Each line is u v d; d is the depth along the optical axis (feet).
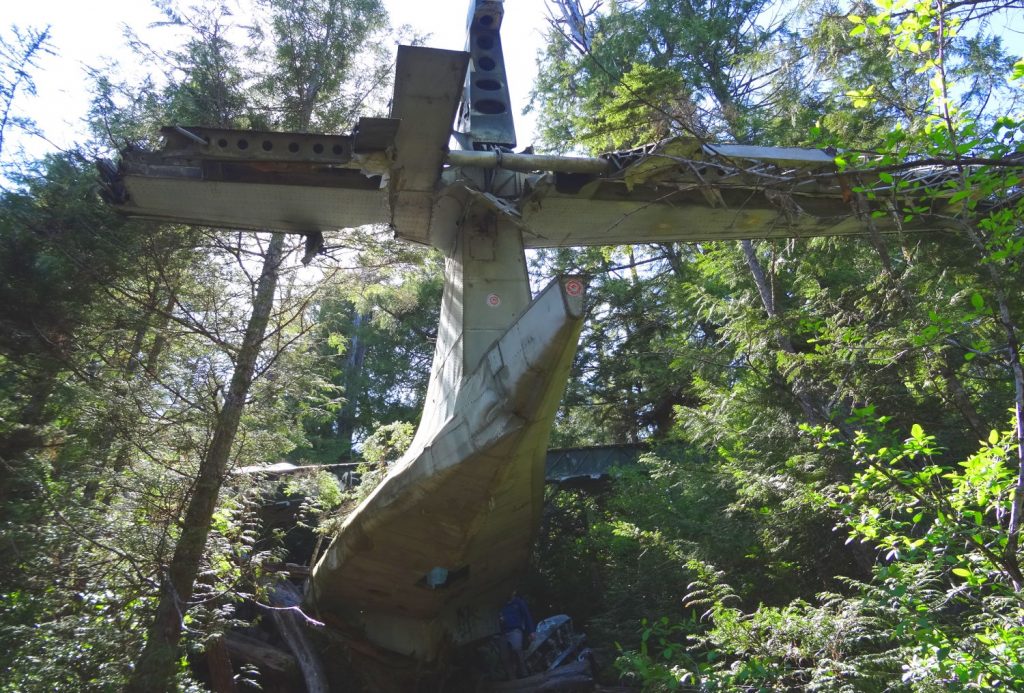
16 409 35.88
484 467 26.86
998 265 24.34
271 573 34.12
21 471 32.14
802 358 29.07
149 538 30.19
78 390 32.04
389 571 34.65
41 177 37.52
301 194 26.81
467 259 29.60
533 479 29.99
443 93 19.93
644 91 35.17
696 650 30.99
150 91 38.29
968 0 13.41
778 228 29.78
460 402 27.66
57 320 35.91
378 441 50.42
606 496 58.18
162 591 28.58
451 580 35.63
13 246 35.76
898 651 18.08
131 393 30.96
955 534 15.29
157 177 25.14
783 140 39.17
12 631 26.50
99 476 30.91
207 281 33.50
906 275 27.25
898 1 14.02
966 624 18.33
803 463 30.40
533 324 23.77
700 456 48.14
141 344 40.09
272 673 40.81
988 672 14.12
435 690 39.91
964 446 29.32
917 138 14.20
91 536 29.89
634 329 70.90
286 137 21.22
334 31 41.19
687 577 35.58
